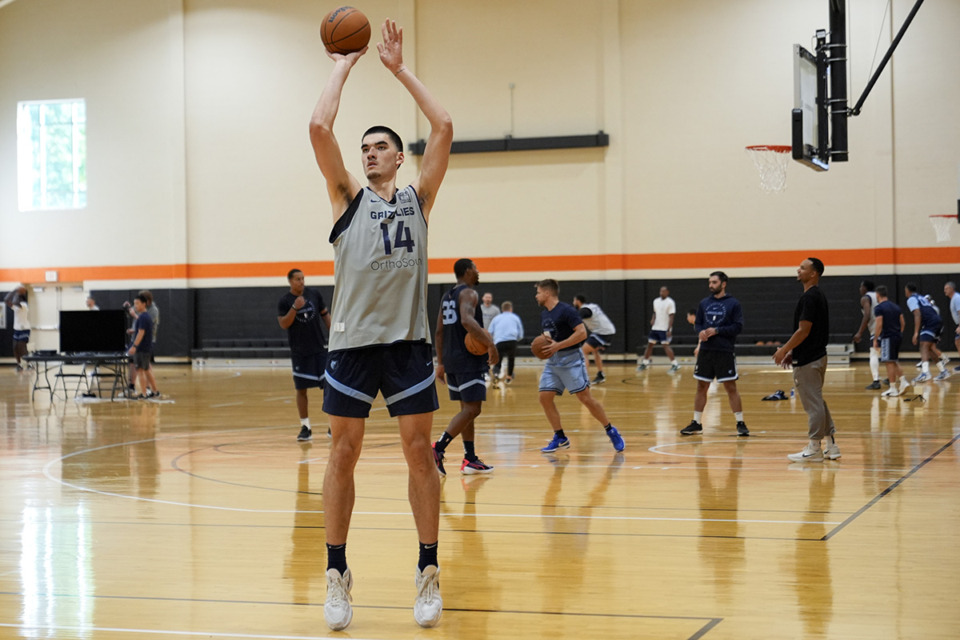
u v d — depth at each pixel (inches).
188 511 250.2
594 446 371.9
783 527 219.5
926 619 148.7
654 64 904.9
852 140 866.1
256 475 312.0
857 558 188.9
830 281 873.5
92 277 1023.6
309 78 978.7
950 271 850.8
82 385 753.0
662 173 906.7
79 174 1027.3
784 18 877.2
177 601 165.8
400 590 172.1
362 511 247.3
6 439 417.4
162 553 202.2
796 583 171.0
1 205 1041.5
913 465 309.1
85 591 172.7
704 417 467.8
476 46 938.1
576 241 925.2
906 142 856.3
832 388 621.0
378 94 959.6
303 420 403.5
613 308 915.4
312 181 980.6
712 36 892.0
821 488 270.4
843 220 869.8
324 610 150.1
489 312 776.9
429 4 944.9
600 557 193.6
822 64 484.1
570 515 238.4
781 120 880.3
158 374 877.8
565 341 347.9
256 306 993.5
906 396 550.3
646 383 694.5
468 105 941.8
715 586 169.9
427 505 151.9
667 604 159.0
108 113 1016.2
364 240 153.4
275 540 214.7
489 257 943.0
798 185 879.1
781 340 872.9
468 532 219.3
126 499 268.5
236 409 553.0
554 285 353.1
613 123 911.0
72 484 295.4
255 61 987.3
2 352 1039.0
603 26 910.4
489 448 372.2
